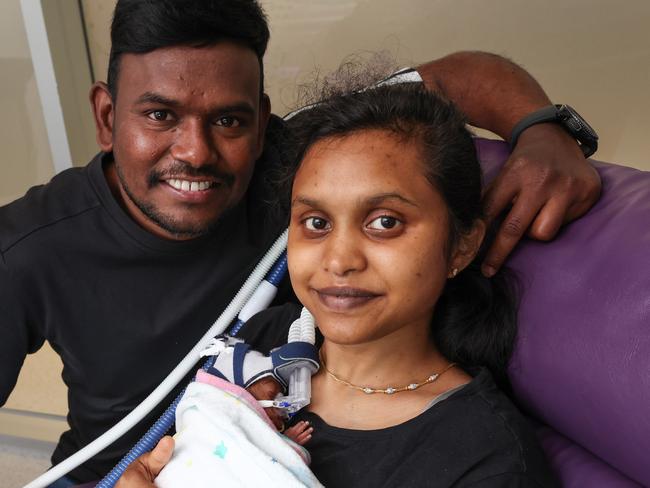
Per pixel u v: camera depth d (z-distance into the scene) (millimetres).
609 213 711
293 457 655
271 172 1007
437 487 642
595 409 665
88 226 928
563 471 722
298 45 1616
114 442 1026
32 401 1803
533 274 735
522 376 746
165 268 955
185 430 695
